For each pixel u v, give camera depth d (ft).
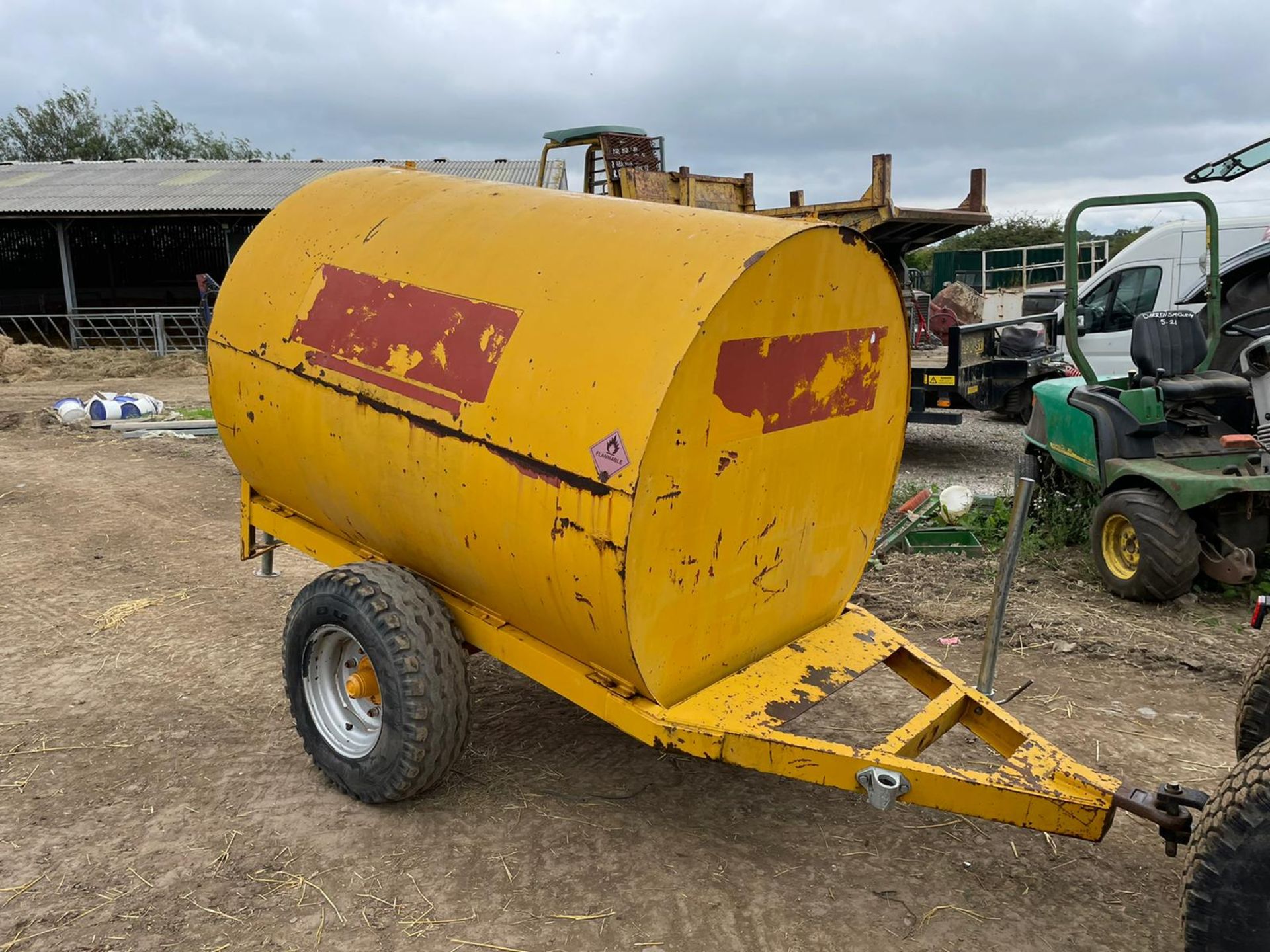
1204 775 13.24
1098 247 85.87
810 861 11.24
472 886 10.68
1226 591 19.70
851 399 11.75
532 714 14.84
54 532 25.43
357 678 11.96
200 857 11.21
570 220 11.05
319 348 12.26
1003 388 35.01
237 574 22.07
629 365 9.34
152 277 102.89
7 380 61.36
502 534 10.32
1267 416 20.17
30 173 94.22
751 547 10.91
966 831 11.90
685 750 10.17
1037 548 23.39
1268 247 23.32
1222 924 7.39
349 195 13.43
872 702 15.48
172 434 40.19
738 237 9.75
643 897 10.50
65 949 9.69
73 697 15.60
